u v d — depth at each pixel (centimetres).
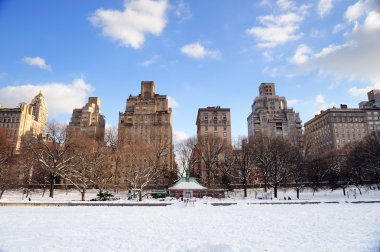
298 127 16938
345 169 8225
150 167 6756
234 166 9188
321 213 3328
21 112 17188
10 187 7119
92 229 2184
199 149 9325
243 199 6200
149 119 14538
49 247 1549
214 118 14350
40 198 6212
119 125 14662
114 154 7906
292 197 6994
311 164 8506
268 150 8175
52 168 6475
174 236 1908
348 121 16075
